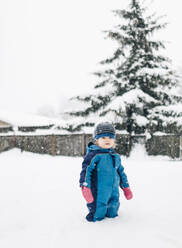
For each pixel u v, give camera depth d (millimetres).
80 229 2379
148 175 5129
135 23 14648
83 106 15500
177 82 14445
